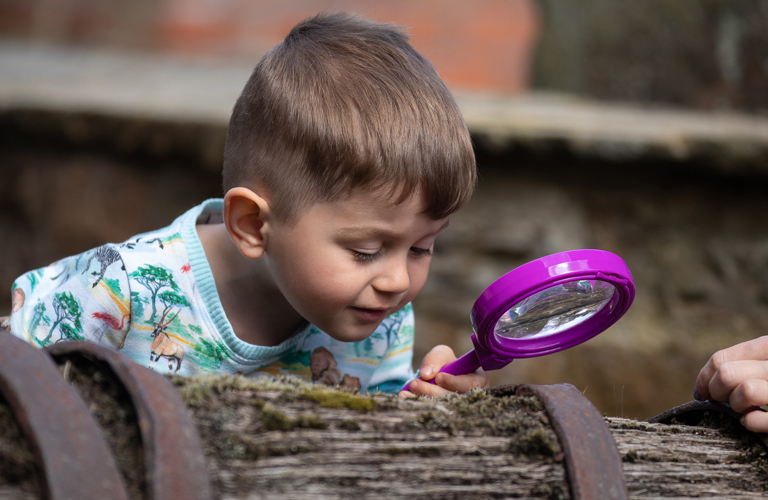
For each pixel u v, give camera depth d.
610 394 3.12
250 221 1.34
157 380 0.82
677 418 1.21
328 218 1.24
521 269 1.12
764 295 3.14
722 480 0.98
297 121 1.26
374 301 1.28
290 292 1.32
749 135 2.99
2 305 3.64
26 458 0.74
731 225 3.17
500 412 0.96
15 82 4.07
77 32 11.42
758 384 1.04
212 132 3.14
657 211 3.19
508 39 11.18
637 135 3.03
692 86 4.61
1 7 11.21
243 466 0.82
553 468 0.90
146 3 11.77
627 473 0.96
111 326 1.46
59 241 3.52
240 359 1.54
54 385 0.77
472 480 0.88
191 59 7.61
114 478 0.73
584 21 5.05
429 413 0.93
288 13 12.14
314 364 1.66
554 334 1.33
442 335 3.17
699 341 3.11
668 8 4.69
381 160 1.20
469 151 1.31
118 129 3.27
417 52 1.40
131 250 1.49
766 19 4.34
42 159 3.51
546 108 3.94
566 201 3.19
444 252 3.19
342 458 0.85
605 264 1.15
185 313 1.51
